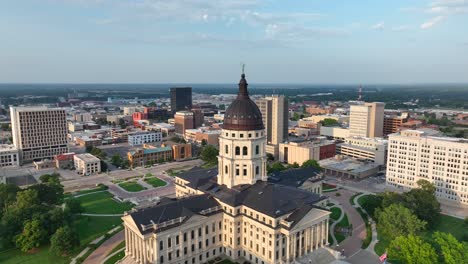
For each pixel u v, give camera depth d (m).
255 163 151.00
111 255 137.88
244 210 137.88
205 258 137.12
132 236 129.62
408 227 140.50
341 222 170.62
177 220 127.19
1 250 140.62
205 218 134.75
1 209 166.38
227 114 152.38
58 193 189.50
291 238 127.81
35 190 170.62
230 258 139.12
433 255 113.56
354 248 143.88
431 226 165.38
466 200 196.88
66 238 133.38
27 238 137.25
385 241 149.12
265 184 150.00
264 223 128.25
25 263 131.50
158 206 132.00
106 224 168.50
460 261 108.75
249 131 147.75
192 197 143.88
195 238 132.50
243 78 151.12
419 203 166.88
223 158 153.75
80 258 134.88
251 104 151.25
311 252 135.12
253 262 134.75
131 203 199.38
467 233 159.00
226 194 145.88
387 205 165.50
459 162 197.38
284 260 129.88
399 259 123.25
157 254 121.62
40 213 150.75
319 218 135.38
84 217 177.00
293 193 144.88
